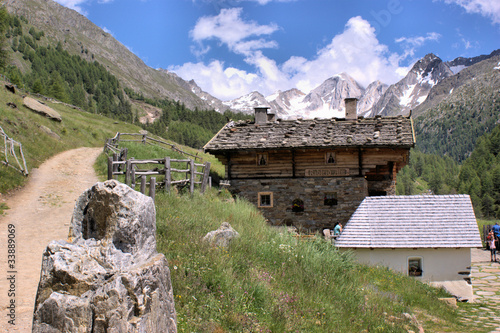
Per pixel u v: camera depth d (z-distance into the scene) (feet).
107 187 17.08
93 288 15.15
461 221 56.75
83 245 16.53
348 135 80.94
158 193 51.24
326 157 79.82
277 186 81.00
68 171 79.56
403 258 55.62
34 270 30.94
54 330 14.75
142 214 17.15
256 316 27.73
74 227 17.60
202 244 35.04
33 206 52.54
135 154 91.04
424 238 55.36
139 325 14.87
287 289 34.45
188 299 26.02
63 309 14.74
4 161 67.15
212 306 26.43
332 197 80.18
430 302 45.11
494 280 64.18
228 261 33.63
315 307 32.76
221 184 78.23
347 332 30.53
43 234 40.86
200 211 48.96
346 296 37.55
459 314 44.52
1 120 93.81
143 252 17.06
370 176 83.46
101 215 16.96
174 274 27.94
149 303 15.70
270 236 47.52
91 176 76.43
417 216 57.72
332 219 78.69
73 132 140.56
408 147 76.69
